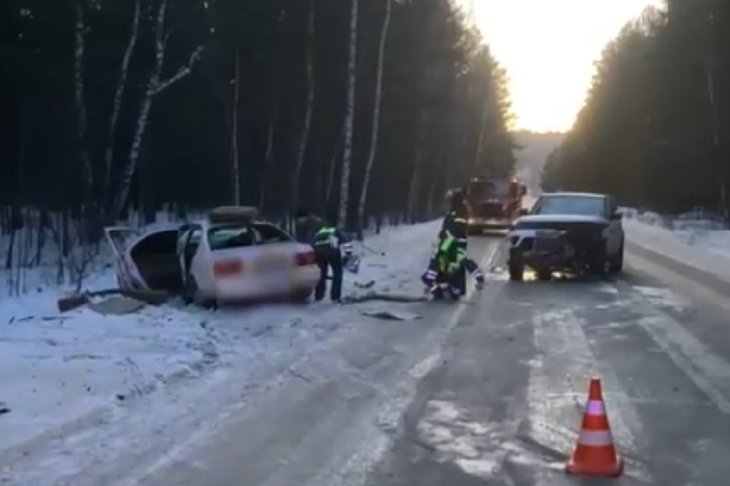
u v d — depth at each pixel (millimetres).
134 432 9711
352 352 14477
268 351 14430
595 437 8469
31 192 38000
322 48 47469
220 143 48438
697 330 16844
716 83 61281
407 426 10055
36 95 35969
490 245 42375
